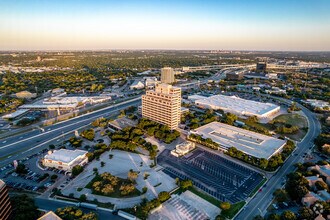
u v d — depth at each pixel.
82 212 157.88
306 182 194.25
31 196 188.62
